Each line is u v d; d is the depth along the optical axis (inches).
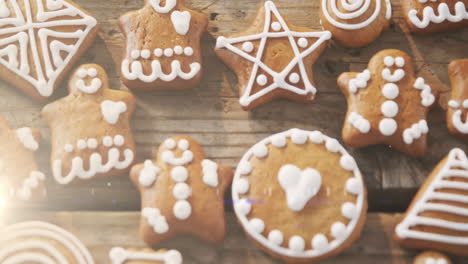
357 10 17.8
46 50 17.6
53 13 17.8
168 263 16.4
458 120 17.2
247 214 16.5
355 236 16.5
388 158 17.5
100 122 17.3
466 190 16.6
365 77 17.4
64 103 17.4
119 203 17.7
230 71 18.2
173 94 18.1
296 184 16.5
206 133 17.7
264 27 17.8
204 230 16.6
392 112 17.1
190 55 17.7
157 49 17.6
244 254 16.8
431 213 16.5
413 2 18.1
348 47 18.3
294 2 18.7
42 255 16.4
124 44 18.3
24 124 17.7
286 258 16.4
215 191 16.7
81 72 17.6
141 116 17.8
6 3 17.8
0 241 16.5
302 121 17.8
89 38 18.1
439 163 17.0
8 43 17.6
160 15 17.9
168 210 16.5
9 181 16.8
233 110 17.9
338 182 16.6
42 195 17.0
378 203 17.9
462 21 18.1
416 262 16.6
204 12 18.7
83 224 17.1
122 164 17.1
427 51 18.3
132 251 16.6
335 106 17.9
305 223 16.4
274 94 17.7
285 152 16.8
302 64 17.6
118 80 18.1
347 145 17.6
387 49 18.1
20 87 17.6
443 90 18.0
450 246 16.5
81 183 17.3
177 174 16.6
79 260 16.5
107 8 18.7
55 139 17.2
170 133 17.7
